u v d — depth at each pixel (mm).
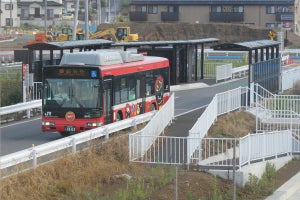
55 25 190125
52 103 37594
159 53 66250
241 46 49000
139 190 24812
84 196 23859
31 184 24188
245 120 45031
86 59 38312
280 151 34781
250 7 143375
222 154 31188
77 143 30438
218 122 41875
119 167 28156
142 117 39562
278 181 30734
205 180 27609
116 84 39062
